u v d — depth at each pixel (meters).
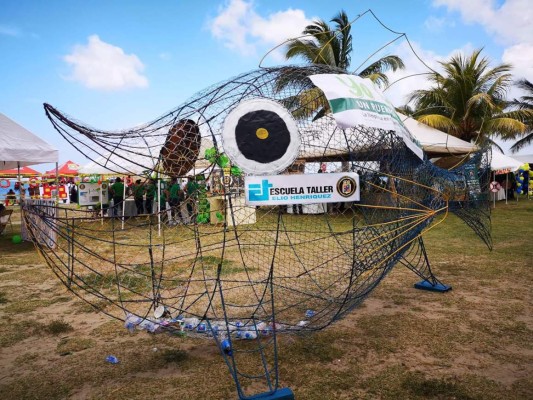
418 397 3.16
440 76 20.27
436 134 15.79
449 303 5.33
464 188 5.08
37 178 29.70
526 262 7.63
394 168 3.54
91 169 12.23
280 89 3.31
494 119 19.89
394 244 3.73
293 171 3.32
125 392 3.30
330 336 4.29
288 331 3.78
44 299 5.81
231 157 2.94
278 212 3.63
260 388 3.32
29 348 4.20
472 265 7.41
